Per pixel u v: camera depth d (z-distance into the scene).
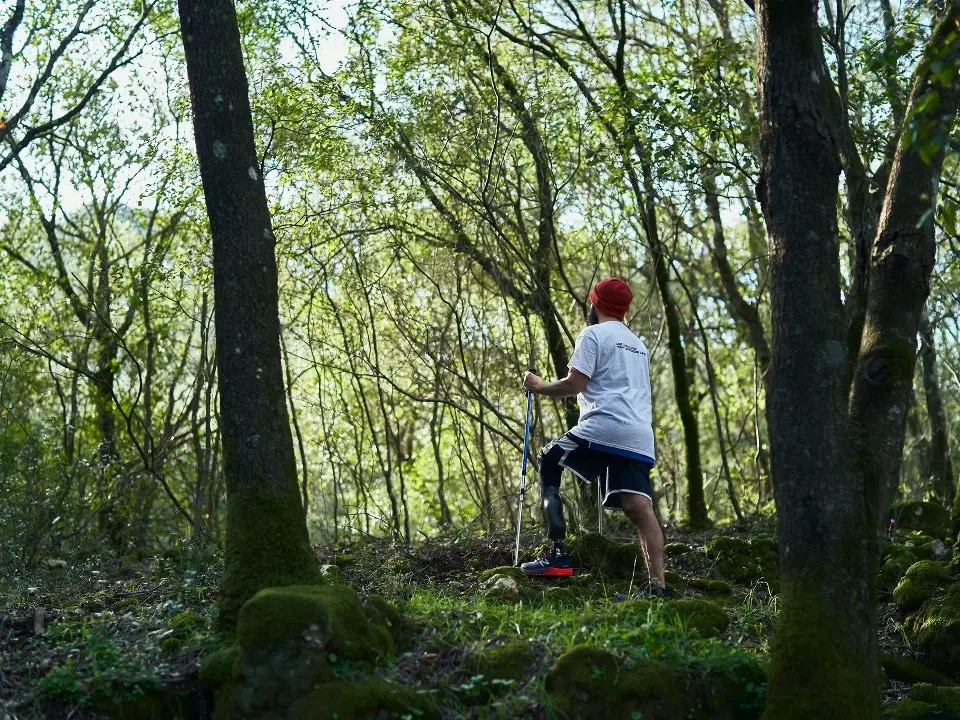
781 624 4.01
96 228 12.94
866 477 4.04
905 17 7.30
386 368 10.22
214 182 4.73
